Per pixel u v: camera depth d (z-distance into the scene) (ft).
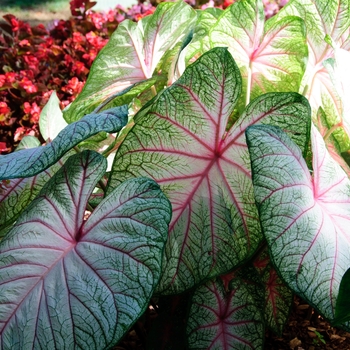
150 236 1.87
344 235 1.98
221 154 2.25
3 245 2.01
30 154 2.01
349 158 2.90
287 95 2.08
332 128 2.63
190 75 2.10
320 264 1.87
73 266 1.92
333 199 2.09
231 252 2.24
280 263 1.84
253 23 2.52
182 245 2.22
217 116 2.18
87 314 1.81
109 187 2.22
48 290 1.90
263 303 2.35
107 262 1.88
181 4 2.88
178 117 2.18
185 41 2.41
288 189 1.93
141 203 1.94
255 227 2.23
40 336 1.82
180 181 2.26
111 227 1.94
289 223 1.89
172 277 2.20
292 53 2.58
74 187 2.04
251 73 2.71
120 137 2.63
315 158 2.11
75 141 1.88
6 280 1.93
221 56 2.06
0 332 1.86
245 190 2.23
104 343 1.76
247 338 2.30
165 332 2.43
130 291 1.81
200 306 2.29
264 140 1.97
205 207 2.25
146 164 2.23
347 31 2.84
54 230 2.01
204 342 2.28
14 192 2.53
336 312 1.71
